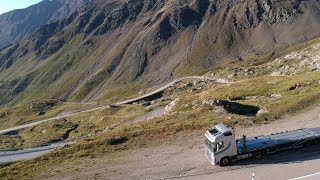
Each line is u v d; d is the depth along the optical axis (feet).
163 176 139.23
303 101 214.28
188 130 189.67
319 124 177.68
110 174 146.41
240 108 253.03
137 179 139.33
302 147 147.95
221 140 138.41
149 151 167.43
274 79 407.03
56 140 607.78
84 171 152.15
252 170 134.72
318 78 318.24
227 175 133.39
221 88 433.07
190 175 137.28
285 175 128.88
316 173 128.06
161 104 576.61
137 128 226.58
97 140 189.26
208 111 251.19
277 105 222.48
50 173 154.40
